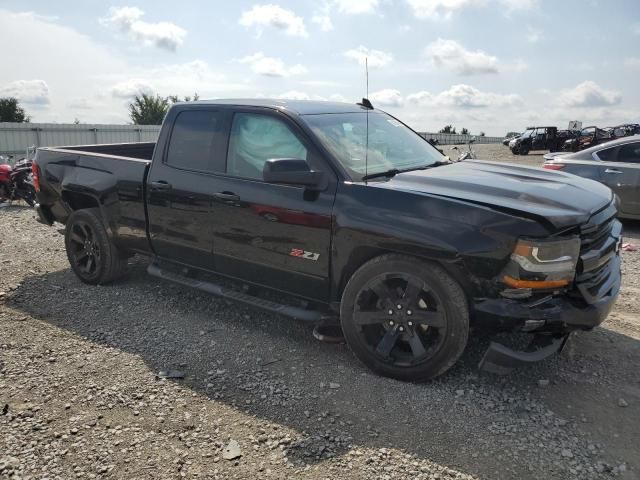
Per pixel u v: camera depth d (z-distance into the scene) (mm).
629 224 9594
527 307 3242
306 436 3090
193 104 4707
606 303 3445
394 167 4129
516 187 3590
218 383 3672
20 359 4004
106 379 3721
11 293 5379
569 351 4129
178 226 4637
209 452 2951
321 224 3781
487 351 3367
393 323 3615
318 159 3881
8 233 8258
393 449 2977
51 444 3014
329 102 4809
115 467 2832
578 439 3066
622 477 2762
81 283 5703
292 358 4027
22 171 10727
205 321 4707
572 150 30625
